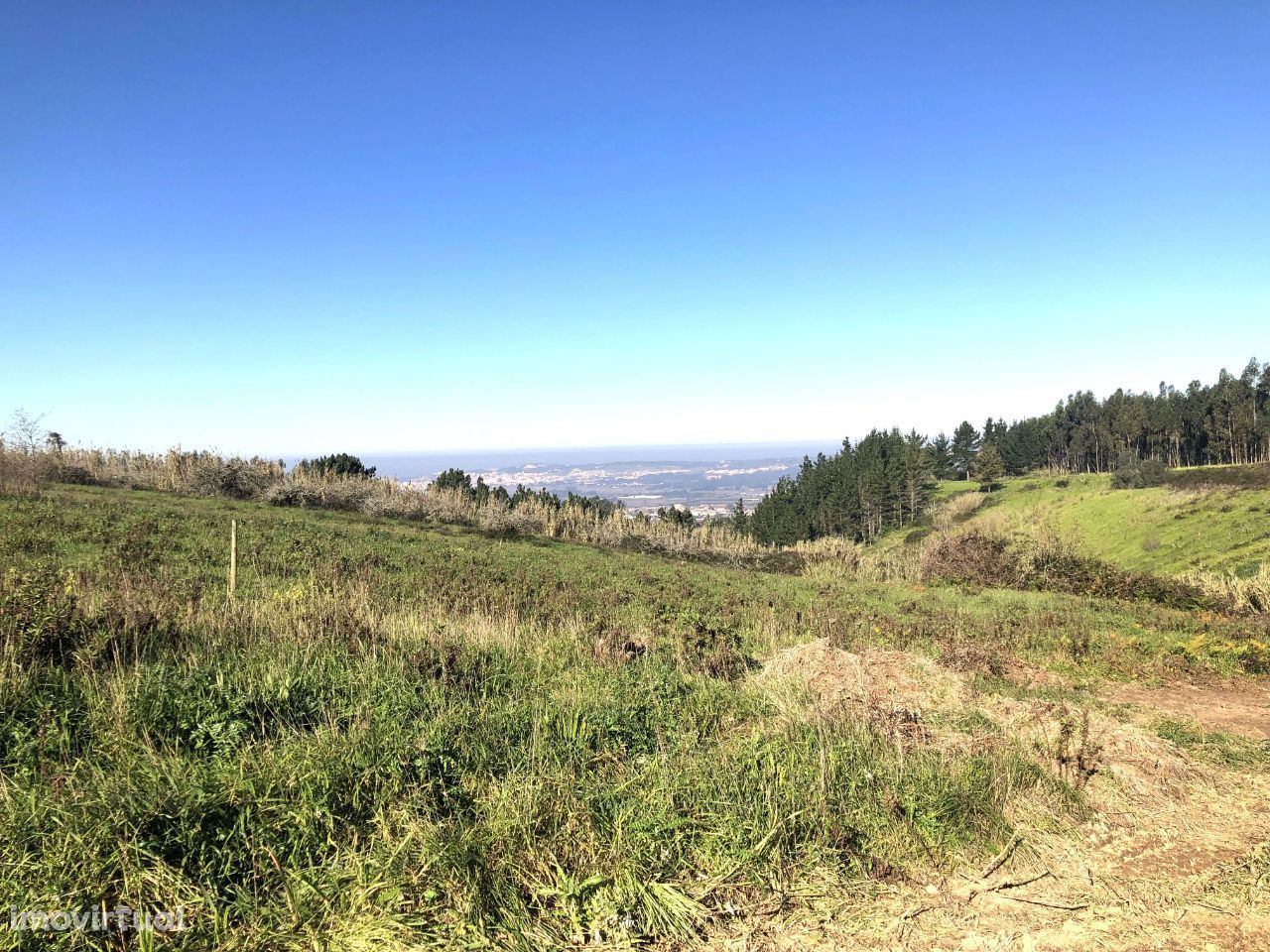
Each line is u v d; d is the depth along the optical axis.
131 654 6.24
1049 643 12.50
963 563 25.77
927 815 4.54
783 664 7.81
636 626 10.78
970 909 3.89
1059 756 5.64
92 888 3.23
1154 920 3.85
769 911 3.72
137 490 27.59
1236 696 9.71
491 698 6.18
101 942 3.07
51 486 24.06
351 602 9.09
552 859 3.81
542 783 4.35
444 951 3.21
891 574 29.02
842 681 7.10
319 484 31.69
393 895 3.39
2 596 6.48
